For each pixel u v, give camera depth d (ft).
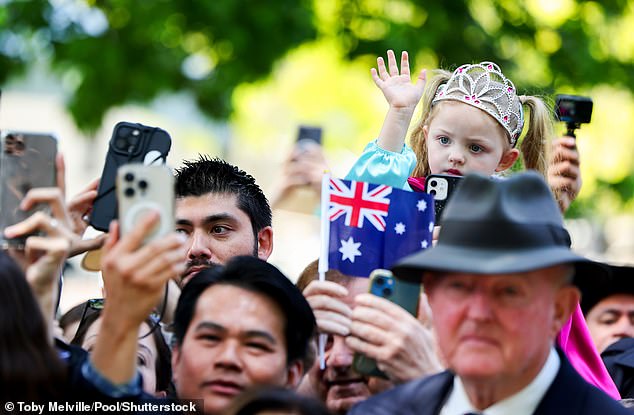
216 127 101.45
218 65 97.04
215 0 94.89
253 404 29.14
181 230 40.91
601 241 116.98
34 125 179.11
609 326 47.03
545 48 98.53
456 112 42.65
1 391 29.19
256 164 165.17
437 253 27.73
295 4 95.91
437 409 29.60
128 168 29.78
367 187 35.42
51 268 30.37
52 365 29.81
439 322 28.14
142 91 97.09
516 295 27.55
